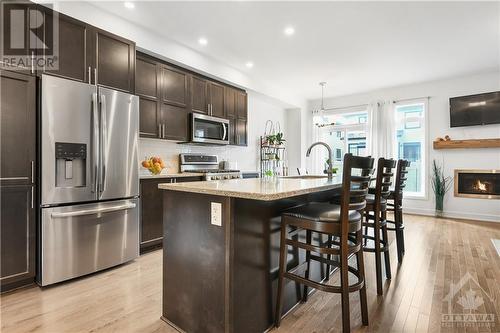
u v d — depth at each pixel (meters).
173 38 3.51
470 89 4.98
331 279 2.43
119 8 2.82
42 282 2.17
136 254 2.82
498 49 3.82
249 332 1.52
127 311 1.86
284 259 1.68
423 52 3.94
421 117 5.57
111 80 2.73
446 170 5.23
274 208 1.76
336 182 2.19
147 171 3.70
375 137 5.86
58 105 2.24
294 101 6.34
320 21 3.10
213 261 1.49
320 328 1.67
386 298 2.05
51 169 2.21
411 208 5.60
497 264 2.71
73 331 1.63
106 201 2.57
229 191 1.40
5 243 2.06
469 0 2.70
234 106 4.71
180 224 1.69
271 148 6.17
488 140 4.74
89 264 2.43
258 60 4.26
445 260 2.84
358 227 1.67
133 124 2.78
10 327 1.66
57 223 2.25
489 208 4.85
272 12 2.92
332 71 4.77
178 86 3.72
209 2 2.74
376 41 3.60
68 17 2.41
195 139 3.87
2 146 2.03
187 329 1.63
